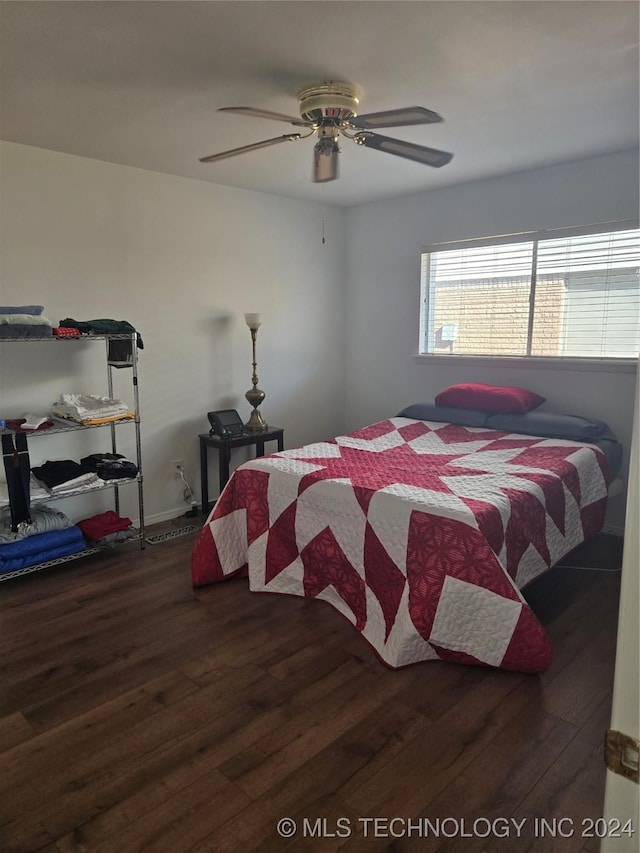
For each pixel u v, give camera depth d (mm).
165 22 1799
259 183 3850
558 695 2008
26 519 2830
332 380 4852
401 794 1596
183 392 3846
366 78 2213
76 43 1931
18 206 3006
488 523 2160
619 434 3529
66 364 3266
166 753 1758
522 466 2801
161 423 3758
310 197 4309
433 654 2189
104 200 3324
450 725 1863
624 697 561
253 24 1808
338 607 2584
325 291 4676
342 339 4883
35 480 2998
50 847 1449
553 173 3562
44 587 2869
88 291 3316
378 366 4715
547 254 3693
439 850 1435
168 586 2871
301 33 1870
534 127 2805
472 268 4070
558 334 3732
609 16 1774
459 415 3756
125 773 1681
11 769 1703
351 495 2467
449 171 3621
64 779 1663
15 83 2244
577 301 3623
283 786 1627
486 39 1918
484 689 2043
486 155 3279
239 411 4188
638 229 3314
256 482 2838
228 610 2623
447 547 2146
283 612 2594
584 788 1605
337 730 1847
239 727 1865
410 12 1744
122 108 2504
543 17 1784
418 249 4301
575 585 2865
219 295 3955
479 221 3939
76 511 3424
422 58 2051
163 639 2391
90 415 3006
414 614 2145
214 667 2193
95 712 1947
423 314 4383
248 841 1461
